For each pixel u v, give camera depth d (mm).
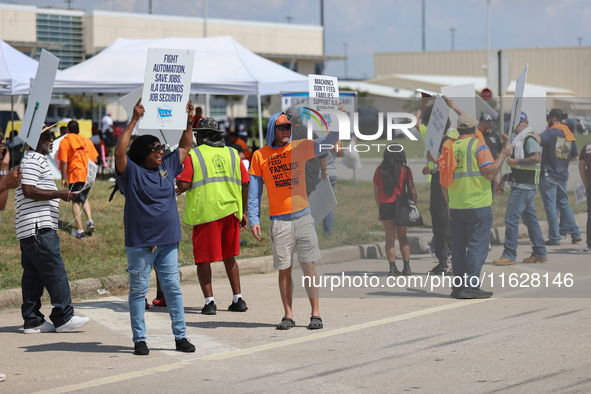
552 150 33438
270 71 62188
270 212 21641
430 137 25234
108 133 79375
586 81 149125
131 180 18359
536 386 15484
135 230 18438
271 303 25438
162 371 17391
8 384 16469
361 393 15359
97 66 59344
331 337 20312
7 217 38875
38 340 20797
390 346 19078
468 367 16984
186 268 30047
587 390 15148
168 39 64562
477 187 24578
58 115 141625
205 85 56625
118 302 26188
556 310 22562
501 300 24344
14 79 53406
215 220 23734
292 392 15547
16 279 27500
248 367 17578
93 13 168375
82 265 30906
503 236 31000
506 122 47375
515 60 162375
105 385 16312
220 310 24500
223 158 24094
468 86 25391
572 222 34219
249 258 31938
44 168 21156
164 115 18891
